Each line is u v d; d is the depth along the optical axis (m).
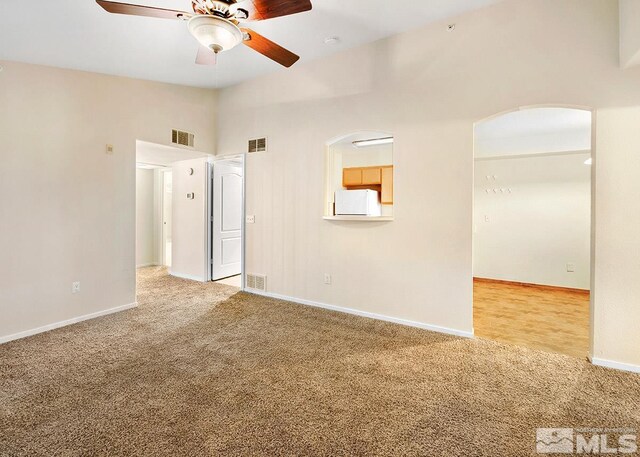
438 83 3.04
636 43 2.10
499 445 1.62
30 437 1.65
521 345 2.84
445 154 3.03
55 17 2.33
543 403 1.97
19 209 2.91
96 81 3.47
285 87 4.06
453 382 2.21
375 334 3.05
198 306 3.91
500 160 5.53
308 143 3.91
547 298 4.55
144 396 2.03
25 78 2.93
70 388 2.11
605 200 2.40
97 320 3.40
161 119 4.12
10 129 2.84
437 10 2.82
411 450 1.58
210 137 4.78
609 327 2.42
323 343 2.85
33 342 2.83
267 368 2.40
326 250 3.81
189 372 2.33
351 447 1.61
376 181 5.42
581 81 2.47
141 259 6.48
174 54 3.17
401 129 3.25
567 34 2.51
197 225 5.27
